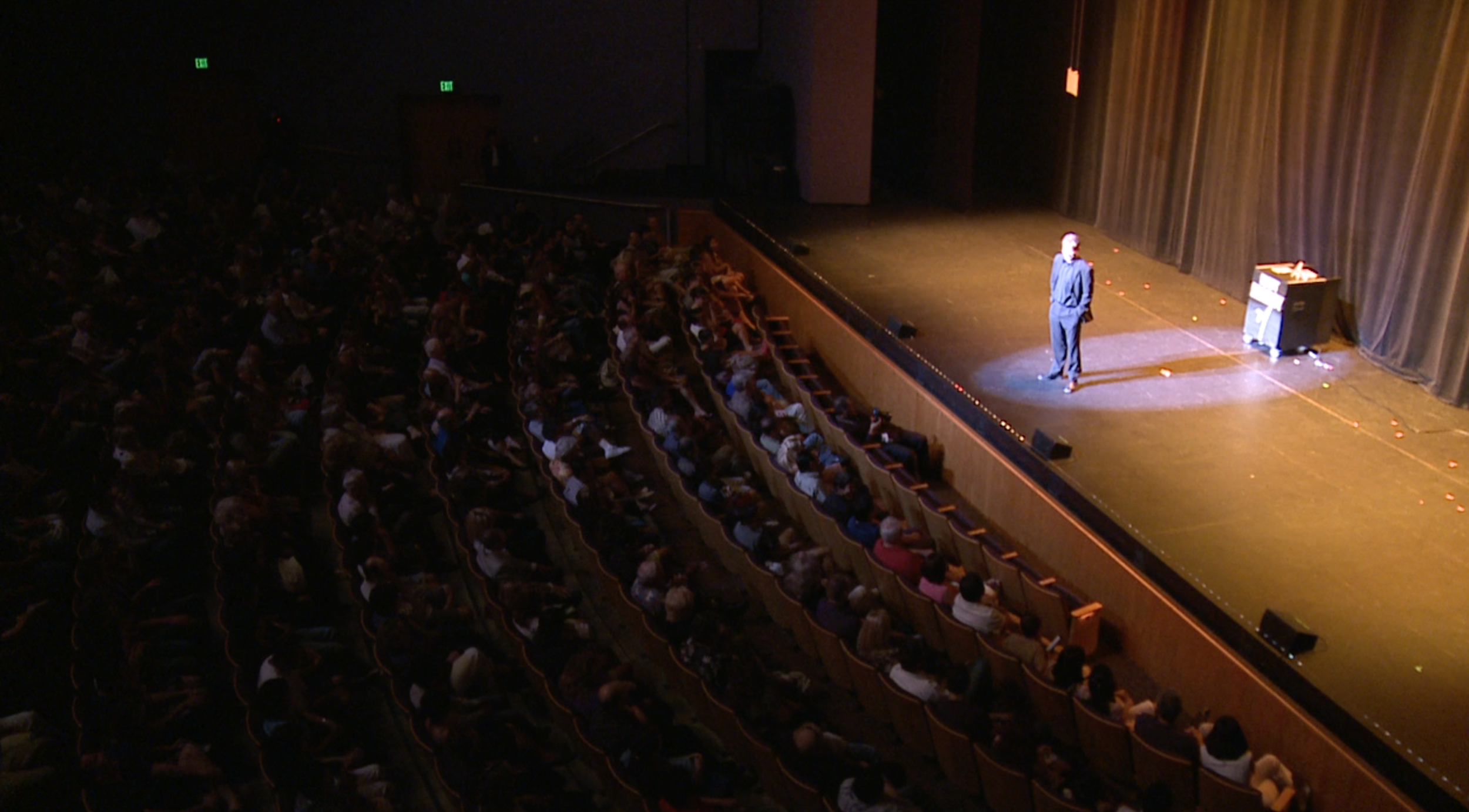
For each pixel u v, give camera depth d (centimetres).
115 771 594
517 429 1054
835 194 1543
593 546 788
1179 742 564
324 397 964
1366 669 582
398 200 1475
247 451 904
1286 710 579
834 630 688
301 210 1496
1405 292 908
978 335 1036
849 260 1278
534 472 985
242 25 1712
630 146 1783
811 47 1474
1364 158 941
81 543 814
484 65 1747
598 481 876
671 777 575
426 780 652
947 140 1498
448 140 1784
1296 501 742
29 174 1587
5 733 634
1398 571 664
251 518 786
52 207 1429
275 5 1708
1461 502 738
